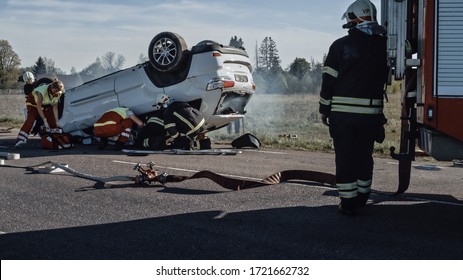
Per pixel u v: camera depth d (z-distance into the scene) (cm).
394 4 589
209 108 1191
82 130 1346
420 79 564
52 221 599
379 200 708
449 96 530
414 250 500
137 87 1244
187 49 1184
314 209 651
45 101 1266
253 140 1333
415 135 611
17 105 3403
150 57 1180
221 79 1162
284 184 799
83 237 541
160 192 741
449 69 531
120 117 1205
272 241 526
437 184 834
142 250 501
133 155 1125
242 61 1225
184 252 496
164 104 1176
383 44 611
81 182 803
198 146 1256
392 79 629
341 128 609
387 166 1037
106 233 554
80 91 1319
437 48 532
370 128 610
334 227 575
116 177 812
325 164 1057
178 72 1189
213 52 1162
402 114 630
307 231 559
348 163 613
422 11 552
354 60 599
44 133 1241
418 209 660
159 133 1198
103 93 1284
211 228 570
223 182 764
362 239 533
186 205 669
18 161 1018
